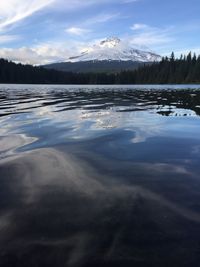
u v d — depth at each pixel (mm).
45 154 7457
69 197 5004
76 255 3541
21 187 5410
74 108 18078
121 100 25250
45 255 3537
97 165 6641
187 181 5773
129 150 7938
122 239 3840
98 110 16984
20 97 28922
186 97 29672
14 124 11945
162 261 3453
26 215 4434
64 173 6098
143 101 24125
